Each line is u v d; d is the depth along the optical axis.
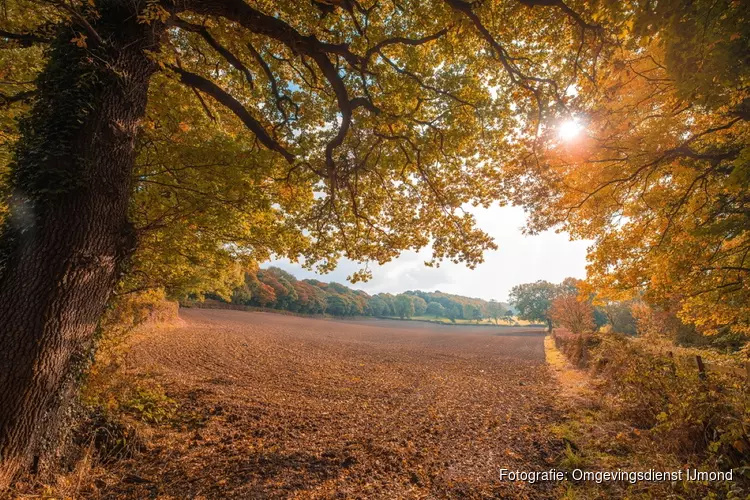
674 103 6.23
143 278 7.28
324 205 9.16
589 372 12.17
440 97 8.32
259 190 7.31
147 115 6.33
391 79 8.12
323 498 4.12
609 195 8.27
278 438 6.01
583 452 5.25
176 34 7.50
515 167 8.91
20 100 5.61
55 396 3.95
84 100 4.15
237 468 4.79
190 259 8.28
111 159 4.35
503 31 6.79
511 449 5.78
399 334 45.25
